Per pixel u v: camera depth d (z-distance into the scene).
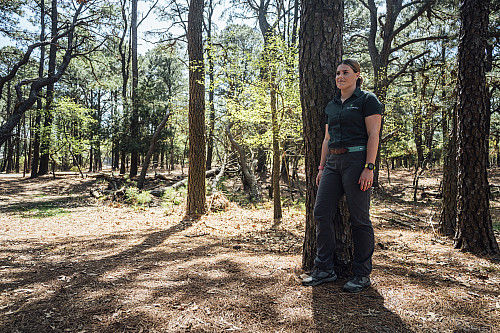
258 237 5.41
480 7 3.91
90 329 1.87
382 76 13.40
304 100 2.85
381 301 2.20
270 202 12.27
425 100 9.25
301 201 11.71
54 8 19.14
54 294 2.44
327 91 2.74
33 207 10.66
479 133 3.94
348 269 2.67
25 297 2.38
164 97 19.98
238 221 7.36
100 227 6.57
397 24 19.11
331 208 2.46
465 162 4.02
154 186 14.84
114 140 18.50
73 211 9.62
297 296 2.31
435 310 2.05
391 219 7.22
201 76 7.98
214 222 7.13
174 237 5.26
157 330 1.85
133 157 18.31
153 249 4.21
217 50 8.00
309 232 2.88
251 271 2.96
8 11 13.50
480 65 3.93
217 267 3.15
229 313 2.06
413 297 2.26
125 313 2.08
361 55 20.89
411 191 15.62
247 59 7.17
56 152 19.02
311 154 2.82
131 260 3.57
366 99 2.28
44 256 3.86
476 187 3.94
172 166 29.23
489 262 3.42
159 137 18.02
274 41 7.17
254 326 1.89
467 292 2.37
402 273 2.86
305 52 2.84
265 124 8.96
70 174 19.86
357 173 2.29
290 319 1.97
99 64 25.45
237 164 17.72
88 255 3.90
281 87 7.32
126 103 19.00
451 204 5.53
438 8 15.16
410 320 1.92
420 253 3.89
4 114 37.12
